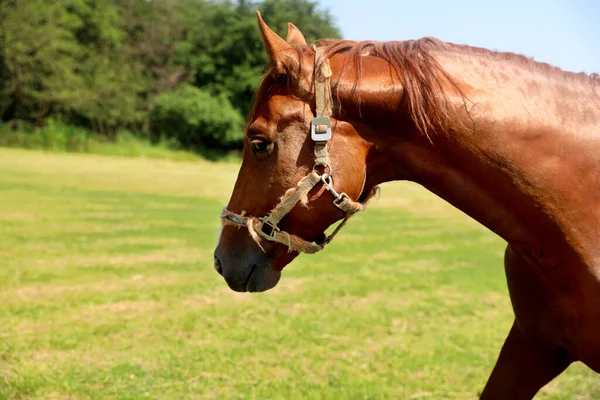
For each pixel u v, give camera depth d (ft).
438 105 6.28
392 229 41.32
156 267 24.71
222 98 144.25
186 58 153.48
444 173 6.55
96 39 142.61
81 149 113.70
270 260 6.95
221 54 151.43
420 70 6.35
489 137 6.31
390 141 6.58
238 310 18.92
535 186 6.36
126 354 14.66
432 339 16.71
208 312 18.57
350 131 6.45
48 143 111.04
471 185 6.52
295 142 6.39
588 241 6.36
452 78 6.42
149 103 142.51
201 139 145.48
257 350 15.31
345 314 18.93
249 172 6.77
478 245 34.83
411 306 20.20
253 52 149.59
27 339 15.26
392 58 6.55
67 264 24.39
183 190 62.18
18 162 80.53
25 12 118.52
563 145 6.41
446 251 32.24
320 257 29.32
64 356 14.33
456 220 48.11
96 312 18.12
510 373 7.51
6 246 27.35
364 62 6.54
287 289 22.26
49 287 20.70
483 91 6.43
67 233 31.63
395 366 14.51
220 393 12.60
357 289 22.30
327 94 6.33
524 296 7.14
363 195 6.95
